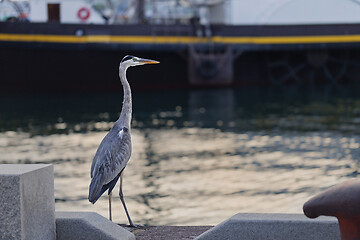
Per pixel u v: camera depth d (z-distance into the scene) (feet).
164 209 41.29
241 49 175.11
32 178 15.88
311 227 15.89
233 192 47.09
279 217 16.39
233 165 60.18
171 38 168.14
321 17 211.41
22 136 84.38
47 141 79.00
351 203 9.94
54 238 17.42
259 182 50.90
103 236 17.52
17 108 126.11
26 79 160.76
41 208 16.46
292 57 184.55
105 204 43.04
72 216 17.71
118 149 21.29
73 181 51.03
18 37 156.76
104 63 164.96
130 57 22.86
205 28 171.73
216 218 38.63
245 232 16.19
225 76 175.42
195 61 171.32
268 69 183.83
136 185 50.11
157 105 134.41
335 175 53.83
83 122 102.22
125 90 22.59
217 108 126.62
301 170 56.65
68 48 159.33
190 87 177.47
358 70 187.62
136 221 37.81
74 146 74.08
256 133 87.15
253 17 196.95
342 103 132.26
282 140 79.00
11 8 160.97
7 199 15.21
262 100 142.61
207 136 84.43
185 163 61.67
